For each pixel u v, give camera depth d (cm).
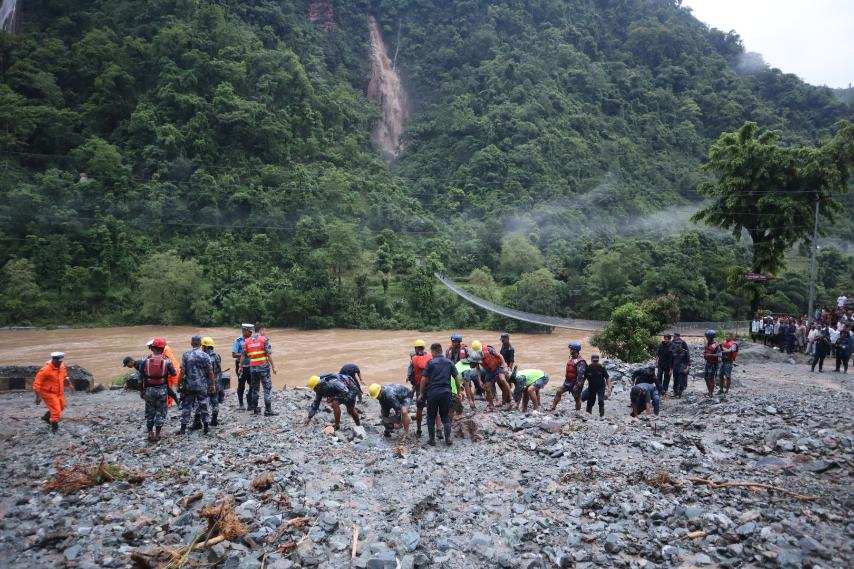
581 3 13550
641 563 506
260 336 1212
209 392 1059
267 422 1120
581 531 585
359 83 11531
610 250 6316
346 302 5447
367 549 541
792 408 1156
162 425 1083
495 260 7019
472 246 7081
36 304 5022
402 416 996
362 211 7338
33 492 716
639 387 1186
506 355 1279
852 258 6588
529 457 870
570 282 5909
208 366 1051
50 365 1101
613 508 636
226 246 6075
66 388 1614
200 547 545
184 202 6388
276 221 6519
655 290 5353
